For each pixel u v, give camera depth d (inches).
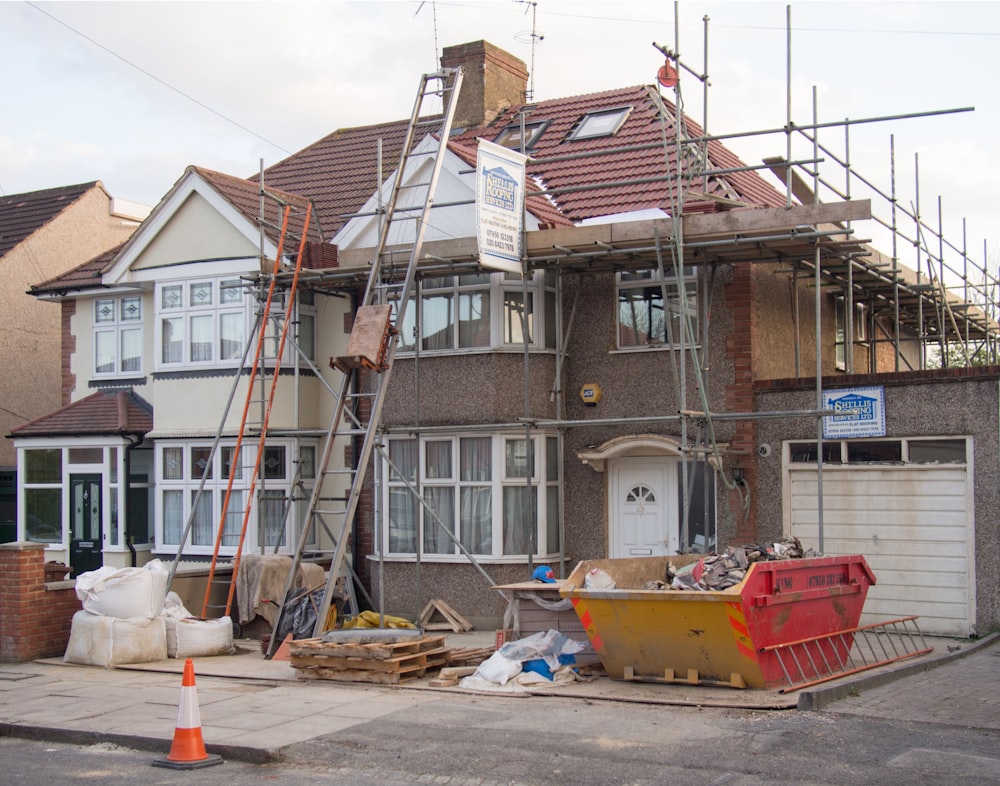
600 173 717.9
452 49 927.0
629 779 329.7
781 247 598.5
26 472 842.2
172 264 788.6
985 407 579.2
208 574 680.4
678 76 590.9
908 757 342.6
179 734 372.5
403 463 701.3
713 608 434.6
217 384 762.2
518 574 668.7
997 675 484.1
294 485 717.9
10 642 577.3
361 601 722.8
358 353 578.6
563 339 684.7
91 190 1098.7
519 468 674.8
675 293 657.6
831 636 486.6
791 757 346.3
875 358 791.7
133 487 810.2
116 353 851.4
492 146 598.2
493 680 472.7
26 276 1028.5
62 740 411.2
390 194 717.3
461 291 687.1
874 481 606.9
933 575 590.9
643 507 666.8
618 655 471.5
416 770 351.3
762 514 629.0
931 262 760.3
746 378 633.6
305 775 352.5
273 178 944.3
